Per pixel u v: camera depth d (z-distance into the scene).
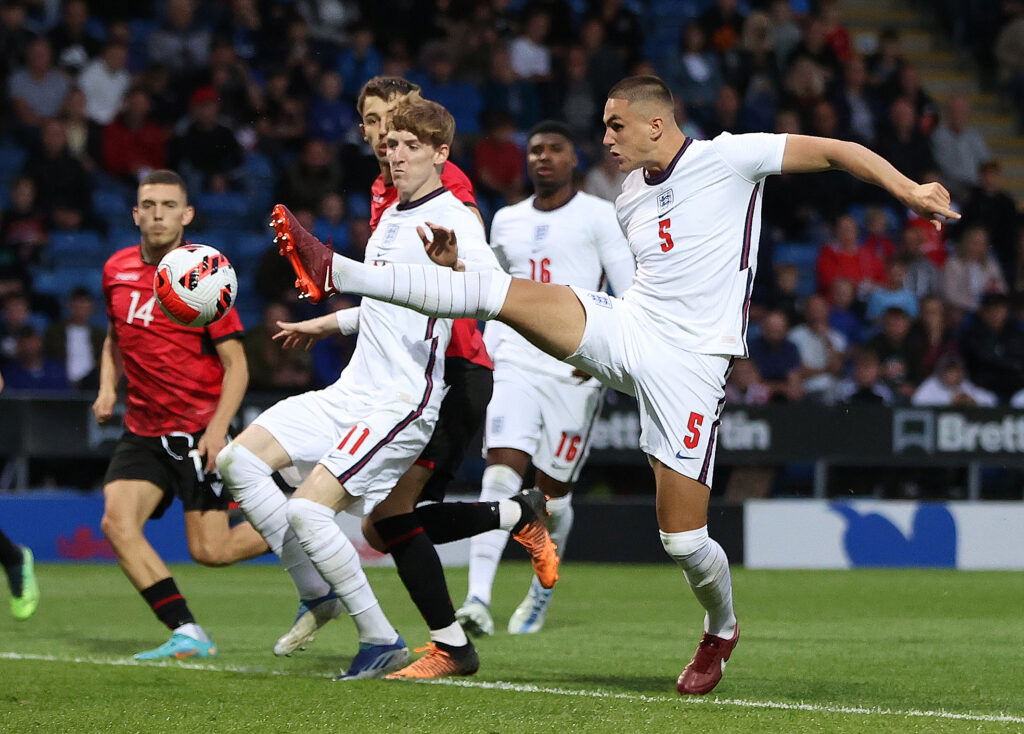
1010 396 34.28
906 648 16.30
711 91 41.12
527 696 12.01
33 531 28.22
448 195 13.18
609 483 31.09
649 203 12.48
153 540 28.69
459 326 13.91
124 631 17.55
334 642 16.50
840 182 39.50
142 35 41.38
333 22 40.72
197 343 15.47
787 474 32.25
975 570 29.33
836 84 41.50
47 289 34.59
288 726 10.53
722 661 12.56
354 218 35.81
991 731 10.56
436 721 10.74
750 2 45.09
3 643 16.27
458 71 40.53
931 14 50.81
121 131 36.59
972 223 39.12
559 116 39.75
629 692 12.47
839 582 25.88
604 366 12.24
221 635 17.17
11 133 36.97
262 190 37.22
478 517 14.09
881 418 29.97
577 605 21.52
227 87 37.41
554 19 41.66
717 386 12.41
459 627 13.41
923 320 33.28
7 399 27.59
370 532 13.48
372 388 13.05
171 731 10.34
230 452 13.30
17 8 37.97
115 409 28.02
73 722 10.66
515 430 18.31
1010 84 48.06
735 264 12.41
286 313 29.53
